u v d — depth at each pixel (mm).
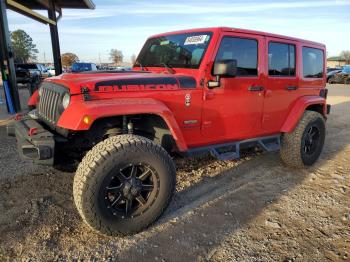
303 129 4801
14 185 4070
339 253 2861
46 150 2930
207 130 3887
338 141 6914
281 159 5344
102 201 2785
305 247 2945
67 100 3027
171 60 4125
